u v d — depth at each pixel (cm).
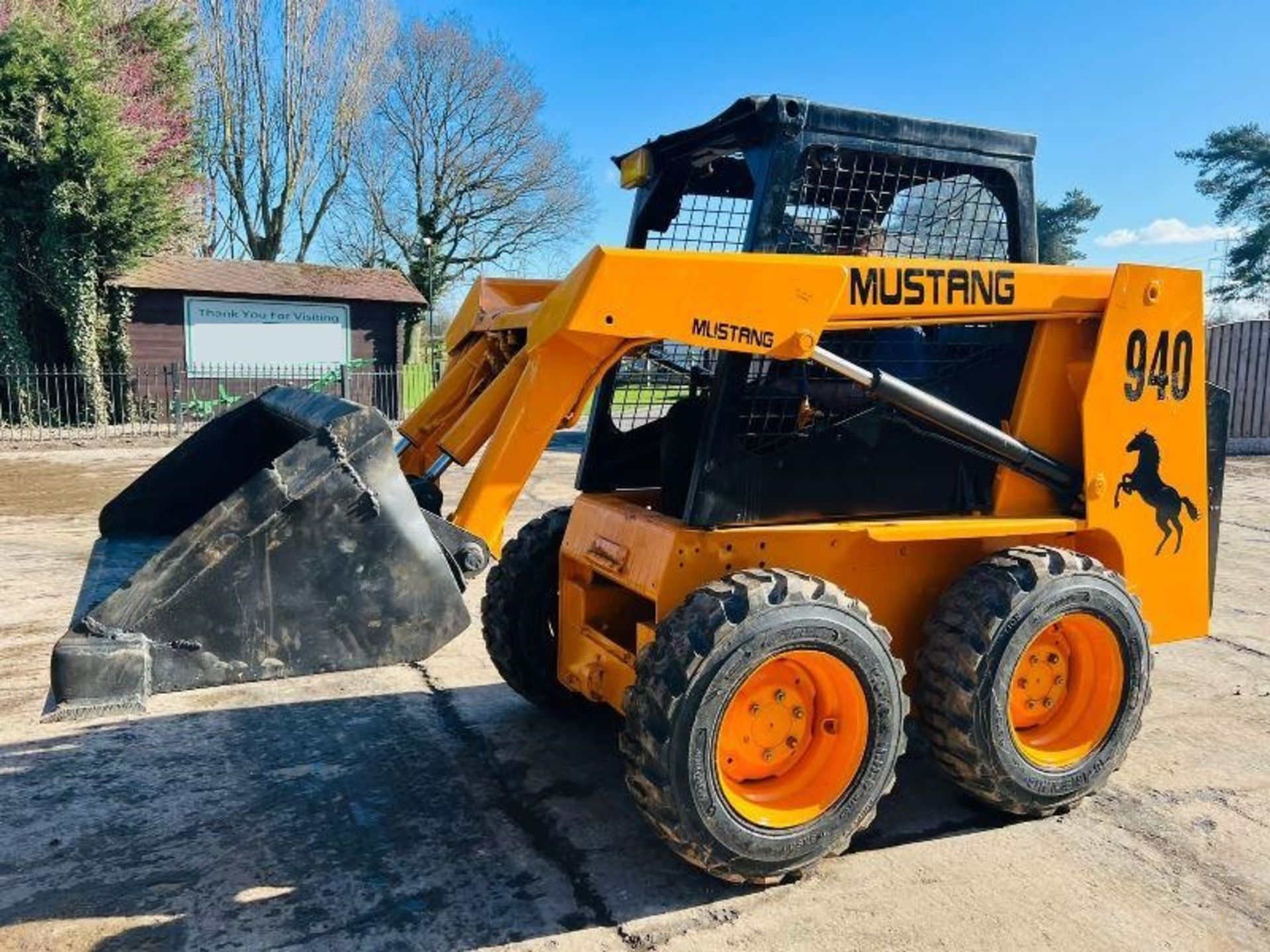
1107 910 286
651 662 277
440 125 3108
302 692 458
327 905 286
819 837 293
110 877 300
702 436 302
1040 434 346
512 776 370
